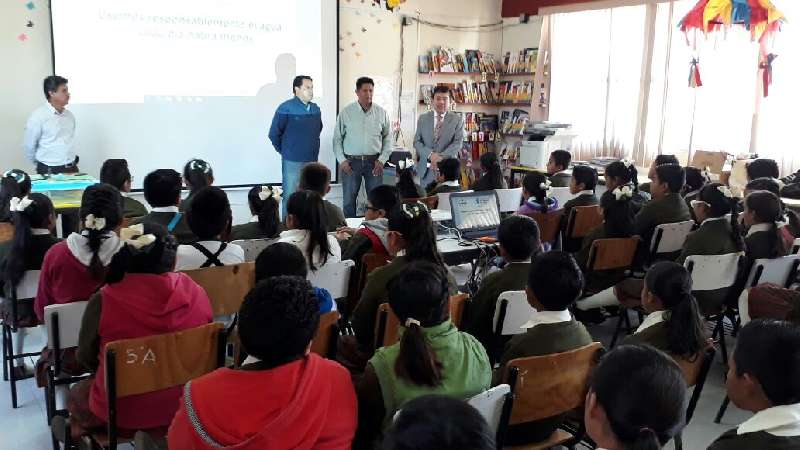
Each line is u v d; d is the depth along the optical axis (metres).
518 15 7.75
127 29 5.66
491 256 3.40
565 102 7.20
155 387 1.83
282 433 1.21
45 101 5.50
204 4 5.96
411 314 1.60
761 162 4.70
